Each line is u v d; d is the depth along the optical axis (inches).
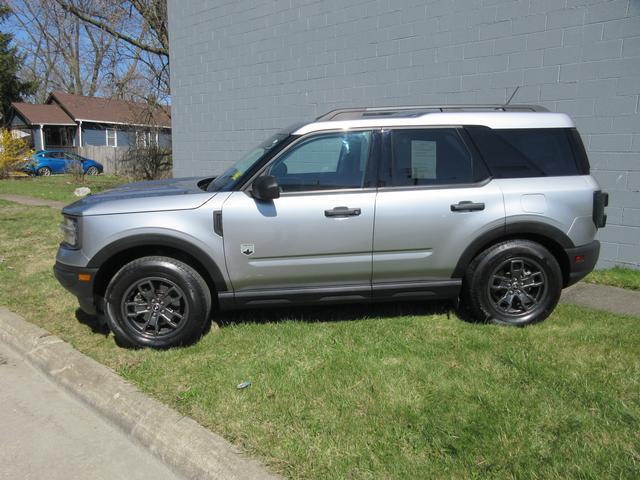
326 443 115.0
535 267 175.3
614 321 182.7
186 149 437.7
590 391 133.0
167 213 161.3
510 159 174.9
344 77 321.4
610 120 233.1
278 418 125.3
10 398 146.9
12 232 361.7
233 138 398.6
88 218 160.1
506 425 119.0
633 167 230.4
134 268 160.7
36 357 167.8
